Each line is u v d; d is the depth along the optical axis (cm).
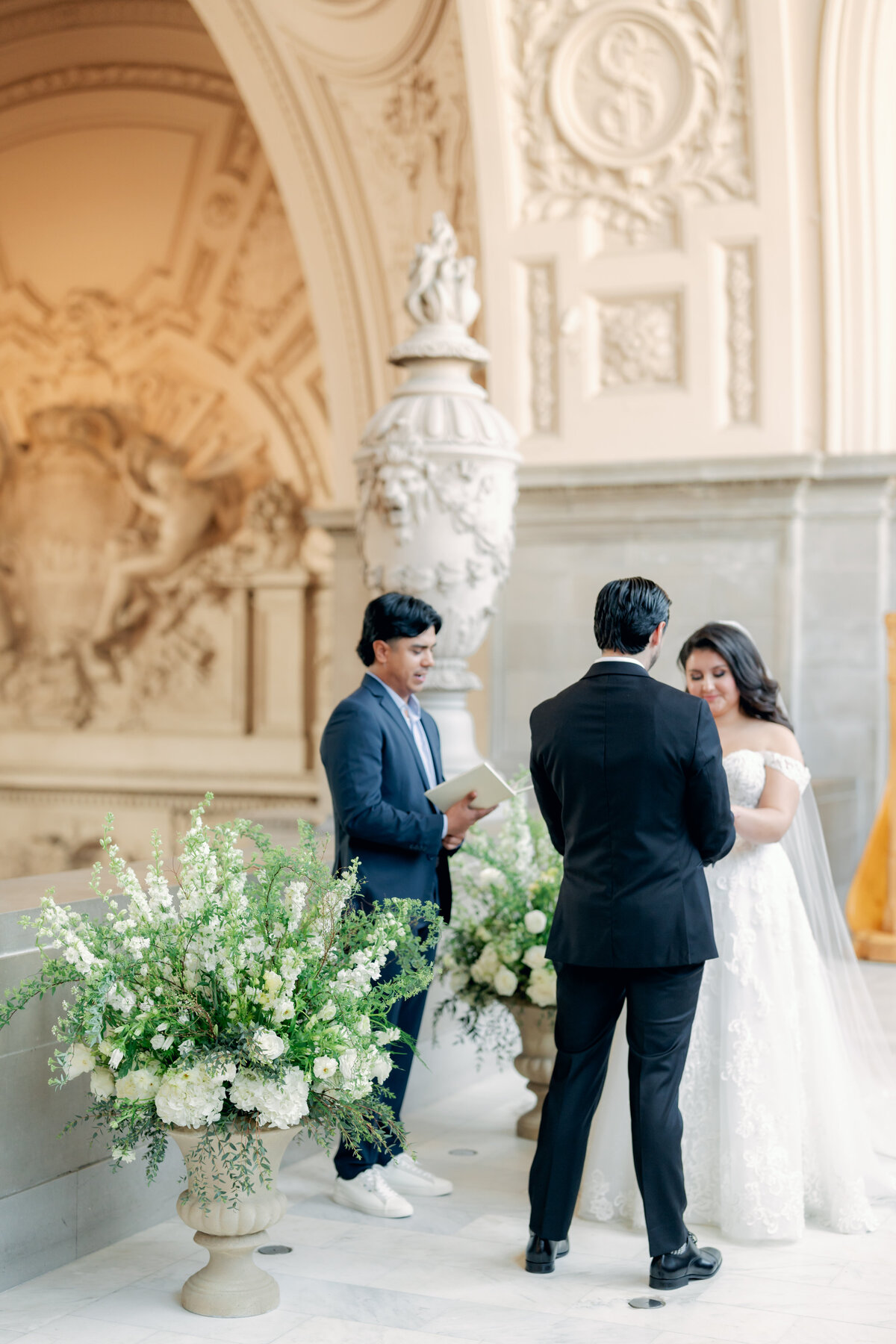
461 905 446
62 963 300
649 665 327
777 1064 353
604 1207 366
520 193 798
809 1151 363
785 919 362
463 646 563
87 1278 325
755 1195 346
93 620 1216
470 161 834
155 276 1174
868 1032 404
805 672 779
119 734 1204
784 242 762
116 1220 349
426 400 555
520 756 821
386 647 377
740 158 762
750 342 778
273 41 840
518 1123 445
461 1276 327
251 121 1123
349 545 923
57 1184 330
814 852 402
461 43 798
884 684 766
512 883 428
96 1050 296
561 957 319
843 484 767
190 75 1130
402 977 325
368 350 912
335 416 927
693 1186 362
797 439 774
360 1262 335
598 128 775
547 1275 328
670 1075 318
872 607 765
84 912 338
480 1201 380
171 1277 326
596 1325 298
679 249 778
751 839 359
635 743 311
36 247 1203
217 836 317
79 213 1183
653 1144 315
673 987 314
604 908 313
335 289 907
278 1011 291
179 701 1191
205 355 1168
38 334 1216
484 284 812
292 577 1142
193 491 1170
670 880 312
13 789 1230
